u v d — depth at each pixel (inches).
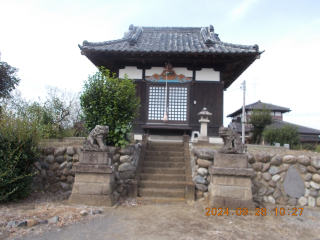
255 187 239.9
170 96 437.4
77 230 163.3
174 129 424.5
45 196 242.2
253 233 167.5
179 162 300.0
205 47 439.5
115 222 180.5
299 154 263.9
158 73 442.3
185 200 240.7
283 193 238.5
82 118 277.3
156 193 250.8
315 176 237.0
